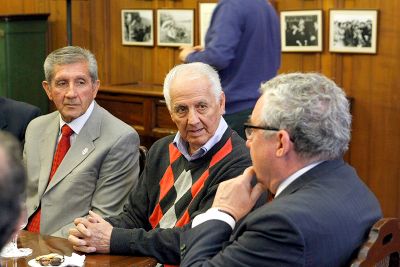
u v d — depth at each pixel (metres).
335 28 4.74
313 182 1.84
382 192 4.71
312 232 1.72
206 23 5.33
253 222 1.79
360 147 4.76
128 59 5.86
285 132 1.83
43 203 2.94
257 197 2.06
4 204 1.08
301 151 1.85
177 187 2.56
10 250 2.30
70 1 5.65
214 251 1.97
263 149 1.88
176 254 2.33
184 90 2.47
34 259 2.22
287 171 1.87
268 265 1.74
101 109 3.06
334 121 1.83
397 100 4.57
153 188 2.65
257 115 1.89
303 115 1.82
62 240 2.49
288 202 1.77
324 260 1.74
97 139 2.96
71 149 2.95
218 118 2.51
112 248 2.36
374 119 4.68
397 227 1.83
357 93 4.73
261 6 4.02
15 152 1.12
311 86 1.85
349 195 1.84
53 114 3.14
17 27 5.75
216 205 2.07
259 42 4.03
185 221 2.46
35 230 2.94
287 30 4.95
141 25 5.71
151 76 5.74
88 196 2.91
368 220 1.84
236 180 2.07
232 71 4.03
